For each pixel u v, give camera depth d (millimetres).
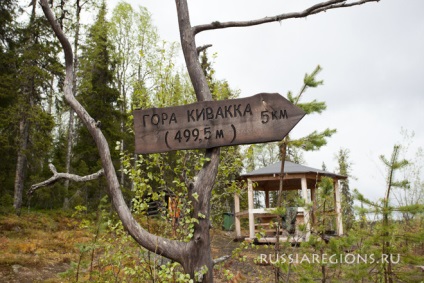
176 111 2879
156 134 2869
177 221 4391
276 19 3170
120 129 22172
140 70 23391
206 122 2826
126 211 2871
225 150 4902
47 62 18328
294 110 2742
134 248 4664
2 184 16969
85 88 20719
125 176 21641
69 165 20391
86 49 22094
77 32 20078
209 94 3008
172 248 2766
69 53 3334
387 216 4086
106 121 20609
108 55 23656
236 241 13641
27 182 20453
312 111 3971
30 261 9281
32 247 10609
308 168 14078
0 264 8750
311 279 3912
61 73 18812
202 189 2795
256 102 2799
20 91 17609
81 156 20953
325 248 4043
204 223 2760
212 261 2799
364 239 4133
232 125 2793
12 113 16094
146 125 2893
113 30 25312
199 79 3020
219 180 4961
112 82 23203
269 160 22594
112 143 20203
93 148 20625
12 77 17047
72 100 3211
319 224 4234
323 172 13617
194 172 4488
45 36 18500
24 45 18266
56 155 26125
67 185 20156
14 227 13570
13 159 17859
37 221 15219
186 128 2848
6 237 12070
